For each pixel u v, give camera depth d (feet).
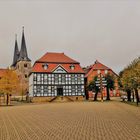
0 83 201.57
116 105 145.18
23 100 288.92
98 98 287.48
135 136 45.57
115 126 59.47
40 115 93.09
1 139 46.32
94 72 296.10
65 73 254.88
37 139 45.60
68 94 254.27
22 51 417.90
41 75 248.11
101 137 45.34
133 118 76.38
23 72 409.28
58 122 70.74
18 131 56.13
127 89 195.62
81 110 112.16
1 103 225.76
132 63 194.39
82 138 45.01
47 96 247.70
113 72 302.66
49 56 262.67
